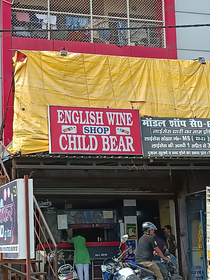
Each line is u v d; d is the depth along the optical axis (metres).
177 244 13.49
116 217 13.55
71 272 10.79
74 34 13.81
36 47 12.88
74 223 13.16
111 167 11.11
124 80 12.04
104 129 11.04
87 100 11.57
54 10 13.83
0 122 12.23
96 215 13.38
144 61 12.35
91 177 12.73
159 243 13.48
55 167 10.77
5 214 8.04
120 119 11.23
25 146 10.45
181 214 13.52
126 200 13.66
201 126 11.79
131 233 13.48
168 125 11.55
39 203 12.84
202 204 12.84
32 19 13.48
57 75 11.44
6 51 12.56
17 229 7.26
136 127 11.28
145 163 11.58
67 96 11.41
